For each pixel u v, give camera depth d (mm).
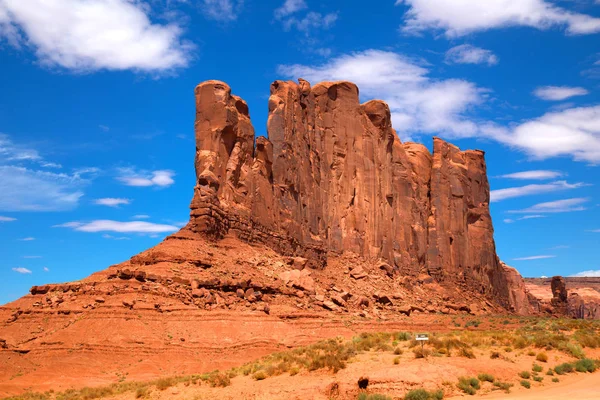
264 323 55094
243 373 38531
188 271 59188
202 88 72688
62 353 48062
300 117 85812
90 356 48062
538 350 38656
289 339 53625
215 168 70250
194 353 49531
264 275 66250
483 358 35438
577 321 65625
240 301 58375
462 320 77625
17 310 53125
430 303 89875
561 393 30016
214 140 70938
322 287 73250
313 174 87062
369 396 29891
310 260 81375
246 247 70000
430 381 31000
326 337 56125
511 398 29047
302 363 36094
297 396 31172
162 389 37594
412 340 39406
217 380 36906
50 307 53500
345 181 91750
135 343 49344
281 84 84375
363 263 89125
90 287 55125
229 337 51938
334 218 89625
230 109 72688
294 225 80062
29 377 45500
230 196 71188
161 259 60500
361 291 79625
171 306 53656
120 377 45750
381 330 61469
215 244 67062
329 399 30688
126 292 54125
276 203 78438
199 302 55438
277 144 80438
